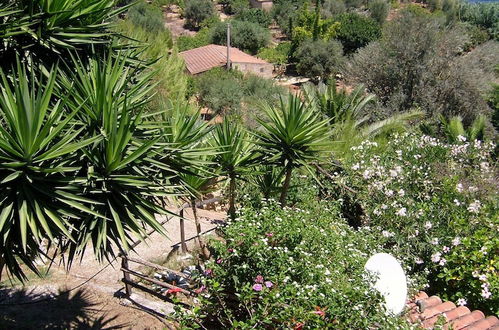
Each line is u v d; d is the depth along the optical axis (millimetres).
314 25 38156
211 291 4453
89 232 3809
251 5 58500
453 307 5723
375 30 39656
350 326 4129
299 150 5891
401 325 4570
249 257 4441
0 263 3990
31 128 3398
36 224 3604
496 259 6039
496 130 17703
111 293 5668
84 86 4062
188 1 51594
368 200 7543
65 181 3639
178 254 6422
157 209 4113
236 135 5922
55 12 3980
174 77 13531
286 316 3928
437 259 6277
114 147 3756
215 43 42594
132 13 37406
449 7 55062
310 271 4434
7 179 3385
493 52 19422
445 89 17984
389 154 8539
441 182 7645
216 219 7828
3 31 3883
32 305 5398
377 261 5195
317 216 6359
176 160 4590
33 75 3689
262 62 34094
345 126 10078
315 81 35312
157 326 5105
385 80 18703
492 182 7879
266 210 5180
